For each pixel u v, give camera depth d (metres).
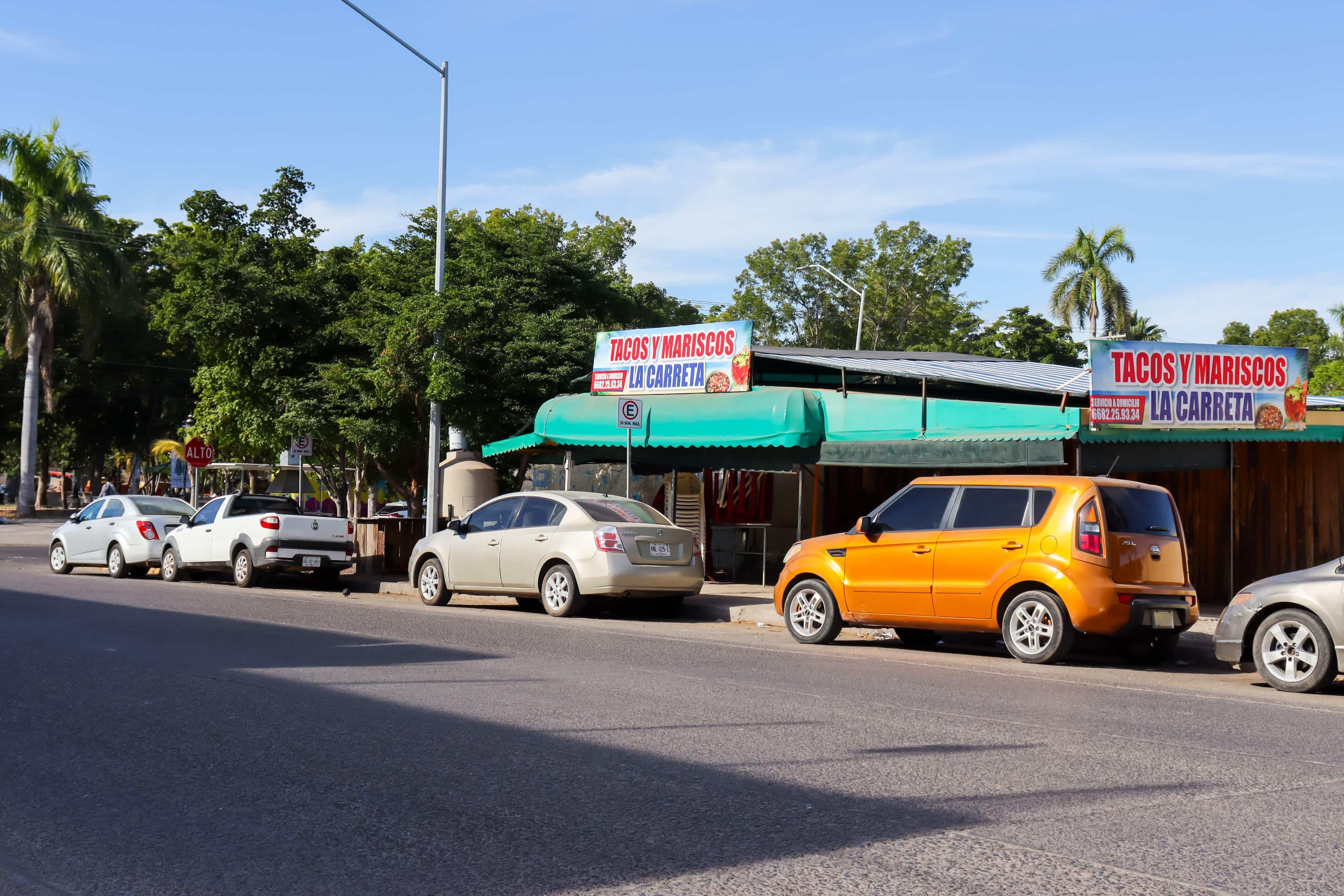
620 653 11.70
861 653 12.38
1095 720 8.30
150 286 63.28
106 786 6.05
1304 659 10.02
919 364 18.05
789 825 5.38
